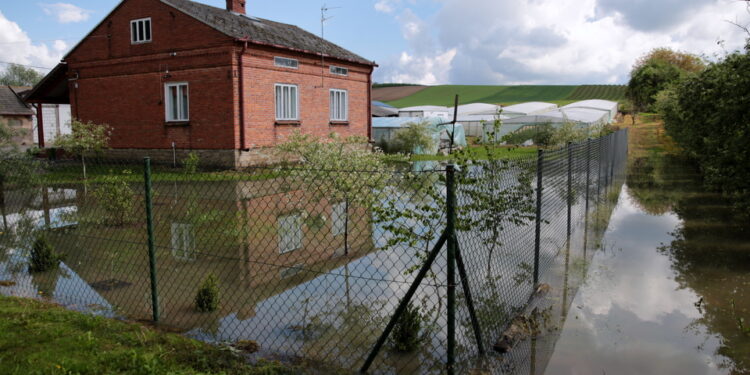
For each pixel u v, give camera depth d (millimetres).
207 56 19094
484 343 4648
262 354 4387
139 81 20781
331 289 6160
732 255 7945
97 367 3820
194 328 4973
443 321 5109
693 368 4367
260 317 5293
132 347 4242
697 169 19281
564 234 8461
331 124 23672
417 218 5621
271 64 20156
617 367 4375
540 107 50875
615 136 16469
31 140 34750
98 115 22000
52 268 6953
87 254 7695
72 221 10023
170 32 19734
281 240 8297
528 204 6164
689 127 14273
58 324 4660
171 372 3773
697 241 8883
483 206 5570
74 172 17953
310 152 9867
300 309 5520
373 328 5016
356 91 25281
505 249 6375
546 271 7098
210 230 9188
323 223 8594
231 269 6980
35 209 10703
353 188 7645
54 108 37250
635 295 6176
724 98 9875
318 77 22656
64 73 23109
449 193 3736
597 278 6824
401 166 20500
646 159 24438
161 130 20500
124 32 20797
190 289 6152
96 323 4715
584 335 5016
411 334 4500
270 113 20250
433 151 28844
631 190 15055
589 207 11508
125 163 20781
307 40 24000
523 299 5809
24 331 4469
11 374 3664
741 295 6160
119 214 9883
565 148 8234
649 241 8891
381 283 6352
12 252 7719
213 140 19391
